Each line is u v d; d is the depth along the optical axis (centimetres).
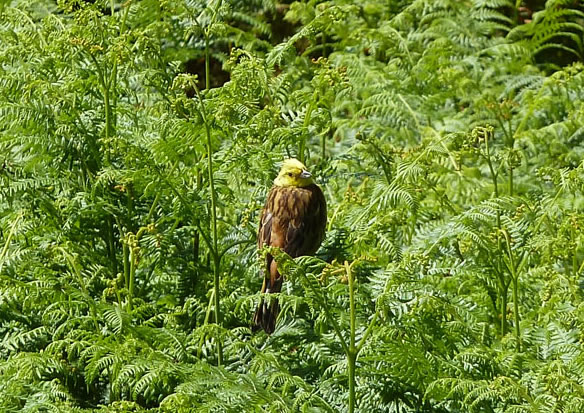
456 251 1088
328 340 988
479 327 1024
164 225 1129
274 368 980
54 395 941
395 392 951
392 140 1530
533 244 1041
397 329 926
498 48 1748
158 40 1149
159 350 980
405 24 1816
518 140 1514
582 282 1093
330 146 1520
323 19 1152
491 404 942
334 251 1123
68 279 1069
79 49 1141
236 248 1142
